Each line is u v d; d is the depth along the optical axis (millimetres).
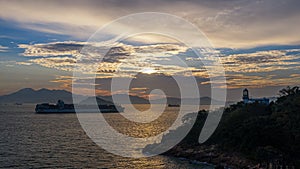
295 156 89938
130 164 92750
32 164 89938
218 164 93188
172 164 93812
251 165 87562
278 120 104125
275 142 94125
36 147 122312
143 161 97312
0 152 109938
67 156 102625
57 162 92938
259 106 127562
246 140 97438
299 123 100875
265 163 85062
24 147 122500
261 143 95000
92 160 96750
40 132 179625
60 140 143875
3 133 174625
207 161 97312
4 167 85938
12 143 134250
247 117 116250
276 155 86062
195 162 96938
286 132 95688
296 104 119625
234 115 118938
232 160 93812
